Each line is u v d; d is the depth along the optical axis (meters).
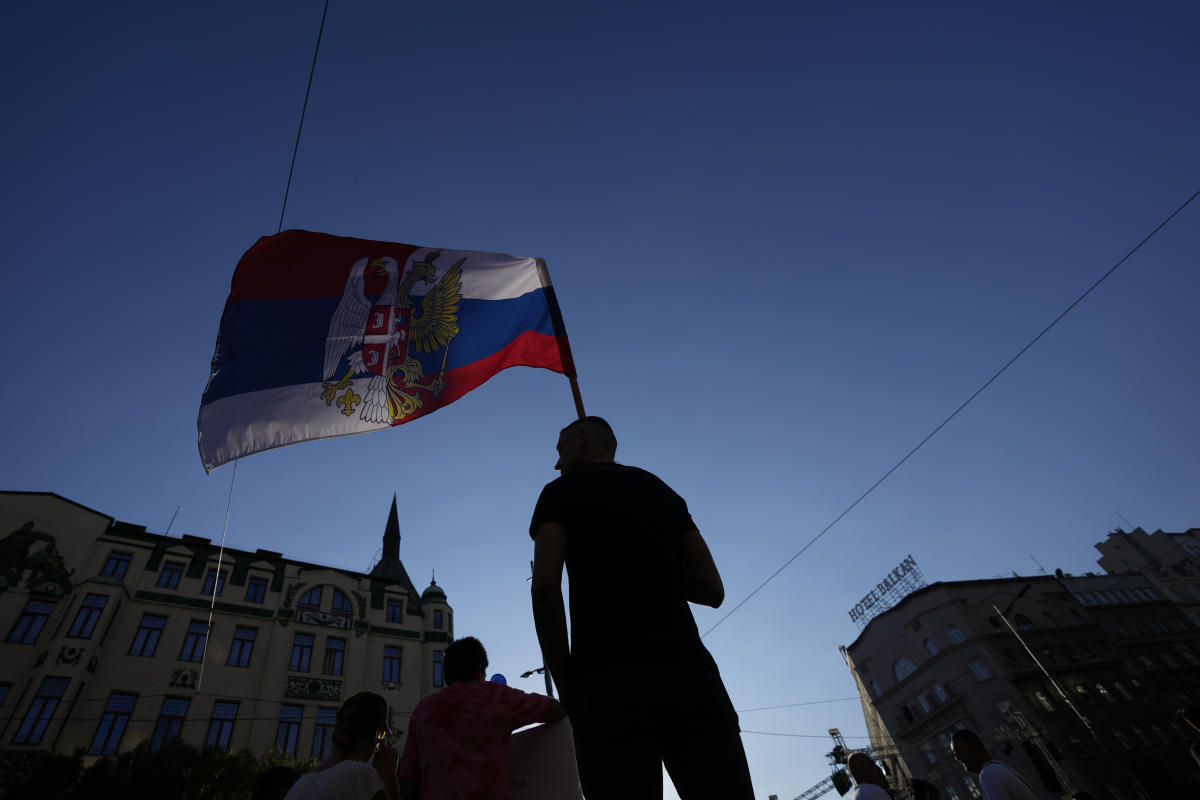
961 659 46.25
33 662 24.36
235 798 21.11
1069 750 40.06
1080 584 53.88
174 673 26.58
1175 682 46.91
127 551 29.17
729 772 1.29
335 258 6.29
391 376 5.85
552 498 1.72
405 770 2.54
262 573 32.09
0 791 20.39
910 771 48.00
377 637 32.91
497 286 6.49
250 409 5.44
